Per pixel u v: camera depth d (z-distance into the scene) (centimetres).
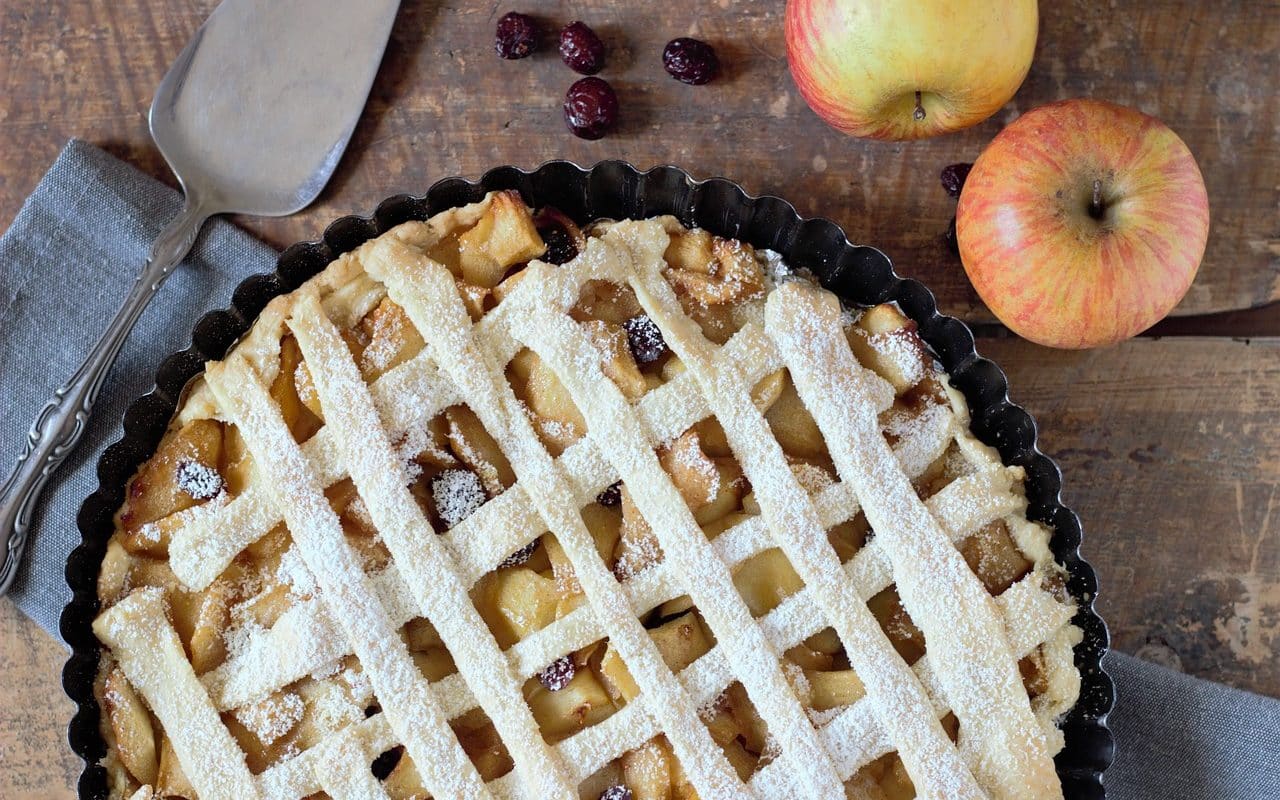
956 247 59
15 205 60
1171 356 59
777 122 60
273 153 59
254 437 52
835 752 51
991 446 55
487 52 60
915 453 53
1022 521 53
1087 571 53
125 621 51
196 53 59
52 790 58
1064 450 59
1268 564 59
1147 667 58
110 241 59
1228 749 57
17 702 58
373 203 60
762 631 51
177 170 59
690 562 51
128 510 53
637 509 52
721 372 52
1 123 60
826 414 52
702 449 52
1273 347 59
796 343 52
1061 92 59
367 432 51
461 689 51
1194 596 59
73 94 60
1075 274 53
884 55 53
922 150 59
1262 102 59
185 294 59
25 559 58
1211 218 59
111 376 59
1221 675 59
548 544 52
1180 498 59
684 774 51
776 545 52
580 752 50
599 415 52
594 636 51
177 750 50
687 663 52
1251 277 59
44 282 59
